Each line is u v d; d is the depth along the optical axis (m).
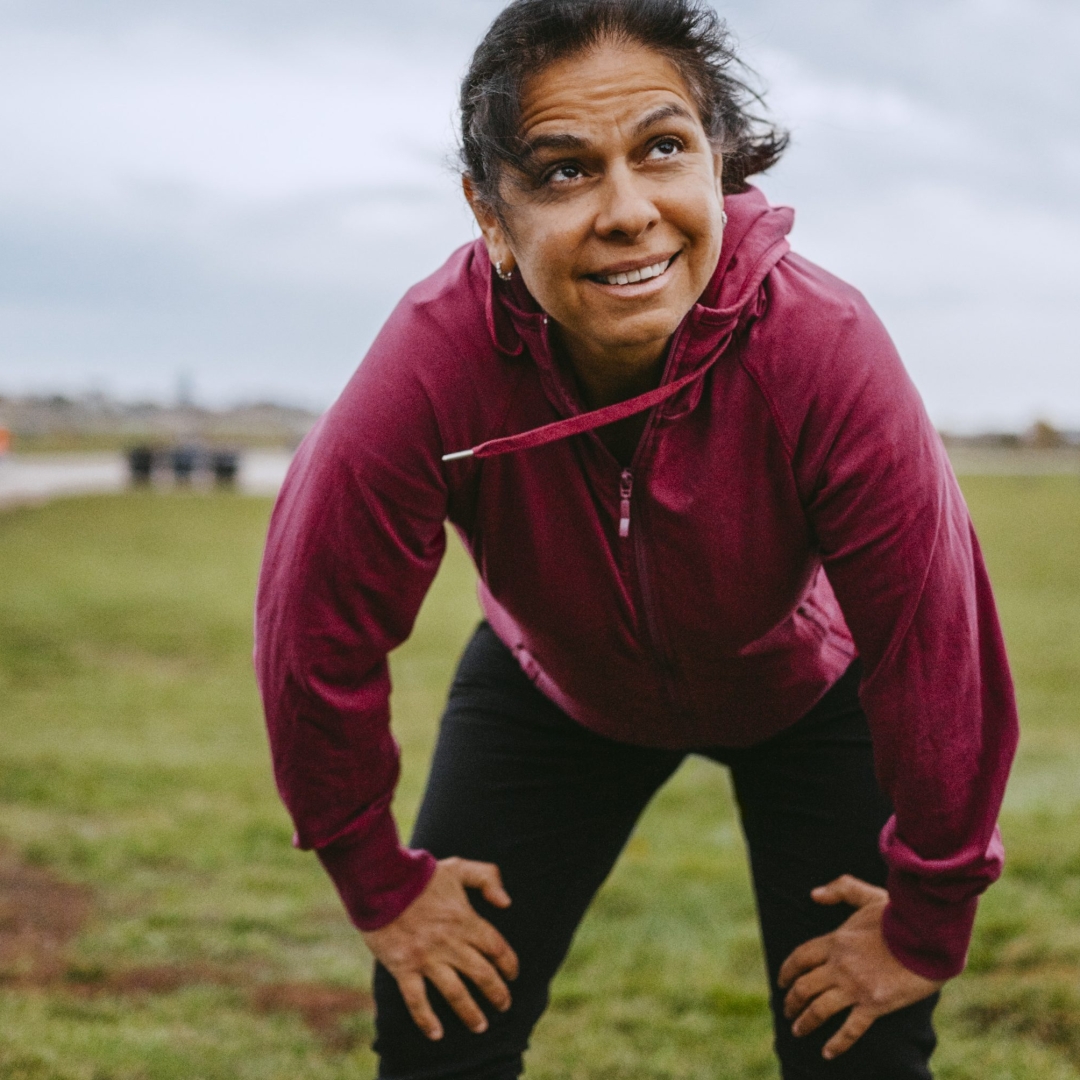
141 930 3.84
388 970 1.86
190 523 20.81
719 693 1.80
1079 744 6.55
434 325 1.58
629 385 1.58
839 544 1.55
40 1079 2.72
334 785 1.72
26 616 11.14
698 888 4.23
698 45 1.45
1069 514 23.94
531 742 1.94
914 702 1.57
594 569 1.64
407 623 1.70
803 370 1.50
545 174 1.41
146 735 7.00
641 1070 2.90
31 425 101.75
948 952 1.72
